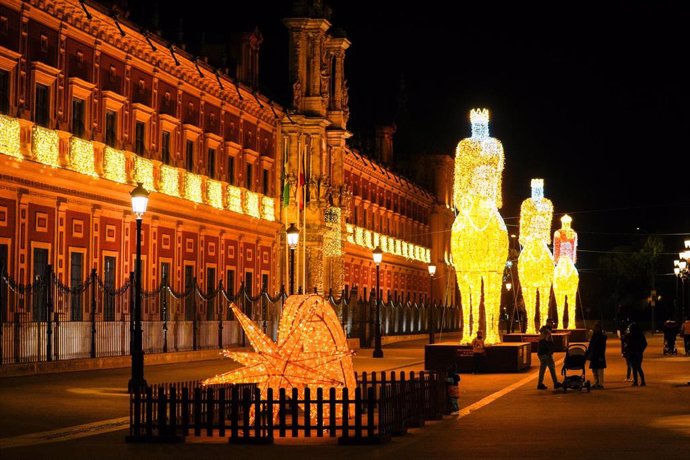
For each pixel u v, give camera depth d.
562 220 70.25
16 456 16.84
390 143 100.75
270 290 60.06
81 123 39.84
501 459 16.56
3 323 33.53
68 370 34.59
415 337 83.62
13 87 35.03
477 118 40.31
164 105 46.88
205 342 49.12
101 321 40.00
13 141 34.34
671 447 17.97
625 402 27.38
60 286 34.62
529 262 60.78
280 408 19.48
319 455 17.19
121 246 42.41
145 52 44.66
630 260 118.00
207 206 50.66
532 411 25.03
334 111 70.94
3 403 24.72
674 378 36.69
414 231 105.06
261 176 59.25
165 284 42.53
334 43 70.94
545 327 31.69
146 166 44.44
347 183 79.62
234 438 18.86
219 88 52.41
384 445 18.59
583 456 16.83
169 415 19.73
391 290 94.25
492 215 40.22
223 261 53.34
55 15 37.47
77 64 39.34
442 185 115.25
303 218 61.12
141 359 26.83
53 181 37.16
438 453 17.38
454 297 117.44
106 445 18.41
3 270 33.06
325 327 21.80
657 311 116.44
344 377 21.70
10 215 34.81
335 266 70.12
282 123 62.78
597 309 123.81
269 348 21.47
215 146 52.53
